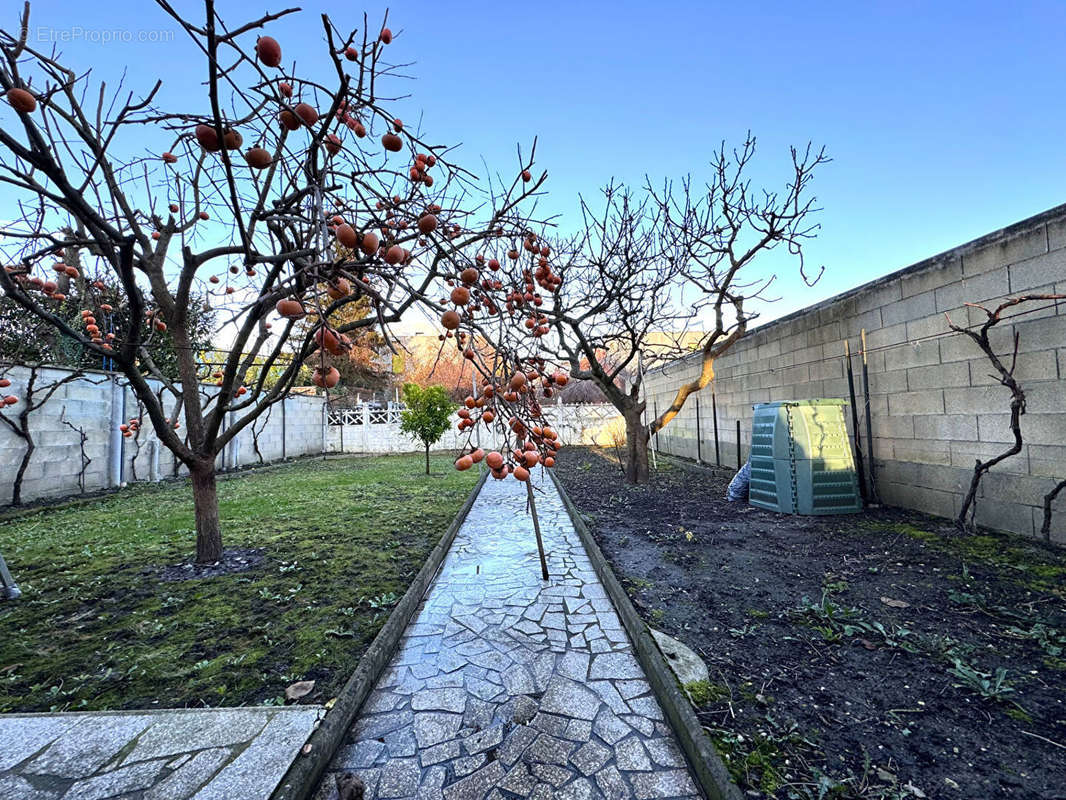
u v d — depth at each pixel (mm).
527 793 1498
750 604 2742
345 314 9000
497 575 3498
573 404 14875
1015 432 3295
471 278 1592
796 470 4695
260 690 2008
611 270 7047
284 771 1508
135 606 2910
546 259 2357
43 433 6441
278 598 2980
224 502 6246
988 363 3656
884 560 3297
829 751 1561
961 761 1505
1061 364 3188
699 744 1571
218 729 1709
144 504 6234
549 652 2373
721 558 3559
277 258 2090
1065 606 2480
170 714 1794
